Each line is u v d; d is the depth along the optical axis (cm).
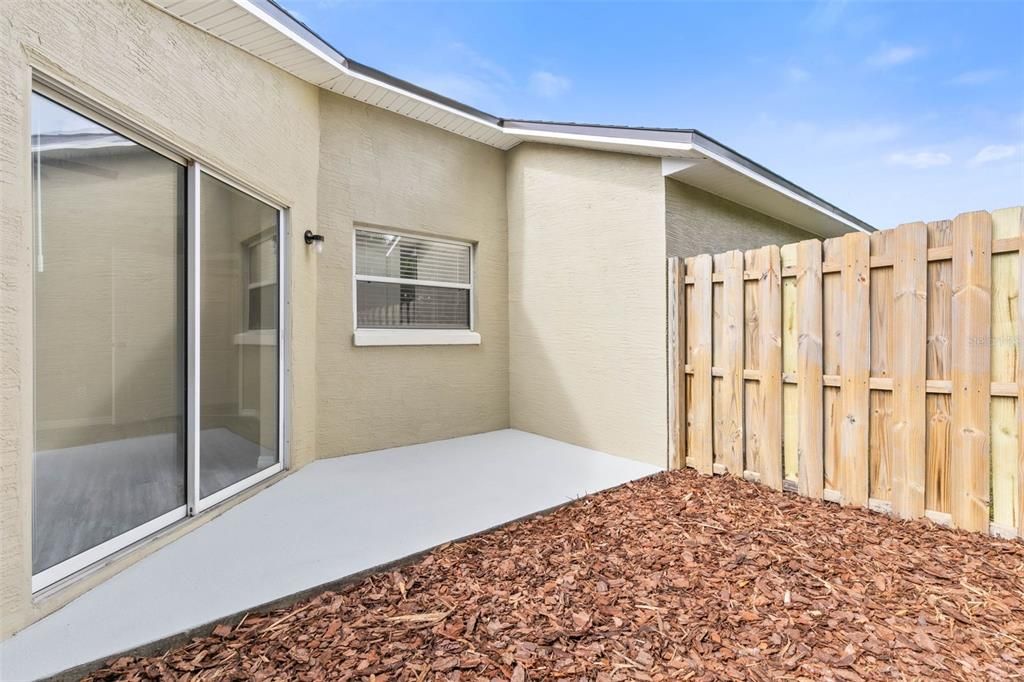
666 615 215
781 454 387
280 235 429
